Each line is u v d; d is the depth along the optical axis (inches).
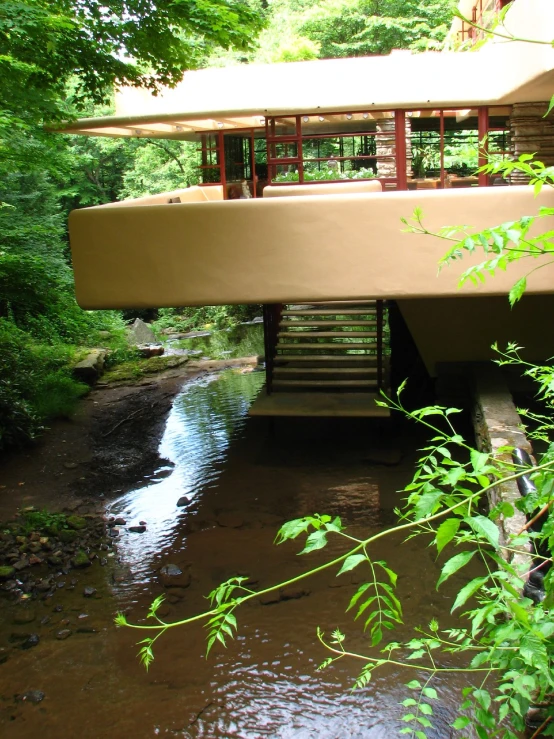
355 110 358.0
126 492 349.1
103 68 375.2
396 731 180.7
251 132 518.9
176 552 284.4
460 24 549.0
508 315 374.3
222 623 73.4
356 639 219.9
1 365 448.5
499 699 81.0
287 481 346.3
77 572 274.4
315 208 279.4
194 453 397.7
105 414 473.4
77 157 691.4
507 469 89.3
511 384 396.2
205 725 188.9
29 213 722.2
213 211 283.7
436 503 68.5
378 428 409.7
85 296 298.0
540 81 293.1
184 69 389.1
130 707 197.9
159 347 659.4
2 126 378.0
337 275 283.6
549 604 71.9
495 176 436.1
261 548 281.9
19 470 372.8
